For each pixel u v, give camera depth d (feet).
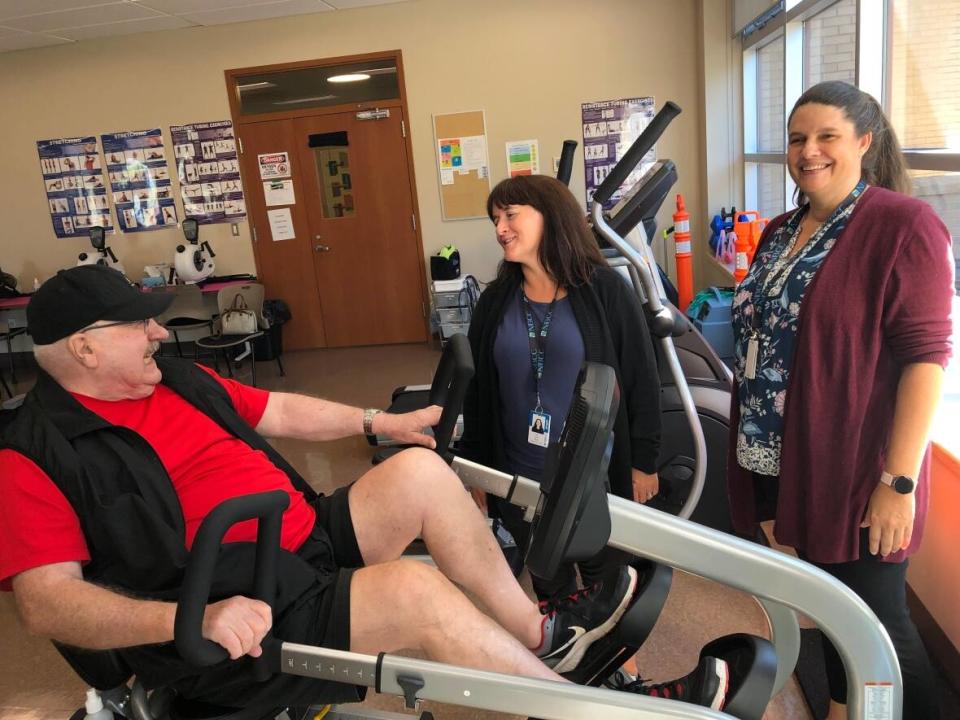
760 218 17.70
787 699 6.56
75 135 21.17
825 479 4.79
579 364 5.99
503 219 6.05
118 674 4.34
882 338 4.60
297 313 21.74
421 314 21.38
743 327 5.52
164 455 4.56
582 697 3.64
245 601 3.59
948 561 6.29
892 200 4.51
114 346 4.41
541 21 19.11
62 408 4.26
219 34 19.94
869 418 4.69
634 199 7.35
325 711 5.60
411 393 12.64
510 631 4.55
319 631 4.15
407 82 19.75
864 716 4.36
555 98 19.51
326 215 20.92
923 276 4.36
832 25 11.72
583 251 6.04
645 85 19.25
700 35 18.49
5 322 22.62
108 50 20.39
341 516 4.89
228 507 3.24
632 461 6.43
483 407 6.50
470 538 4.70
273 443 14.21
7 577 3.94
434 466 4.76
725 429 8.36
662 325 6.77
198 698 4.17
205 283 20.48
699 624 7.77
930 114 7.94
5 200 21.89
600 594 4.37
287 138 20.47
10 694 7.47
